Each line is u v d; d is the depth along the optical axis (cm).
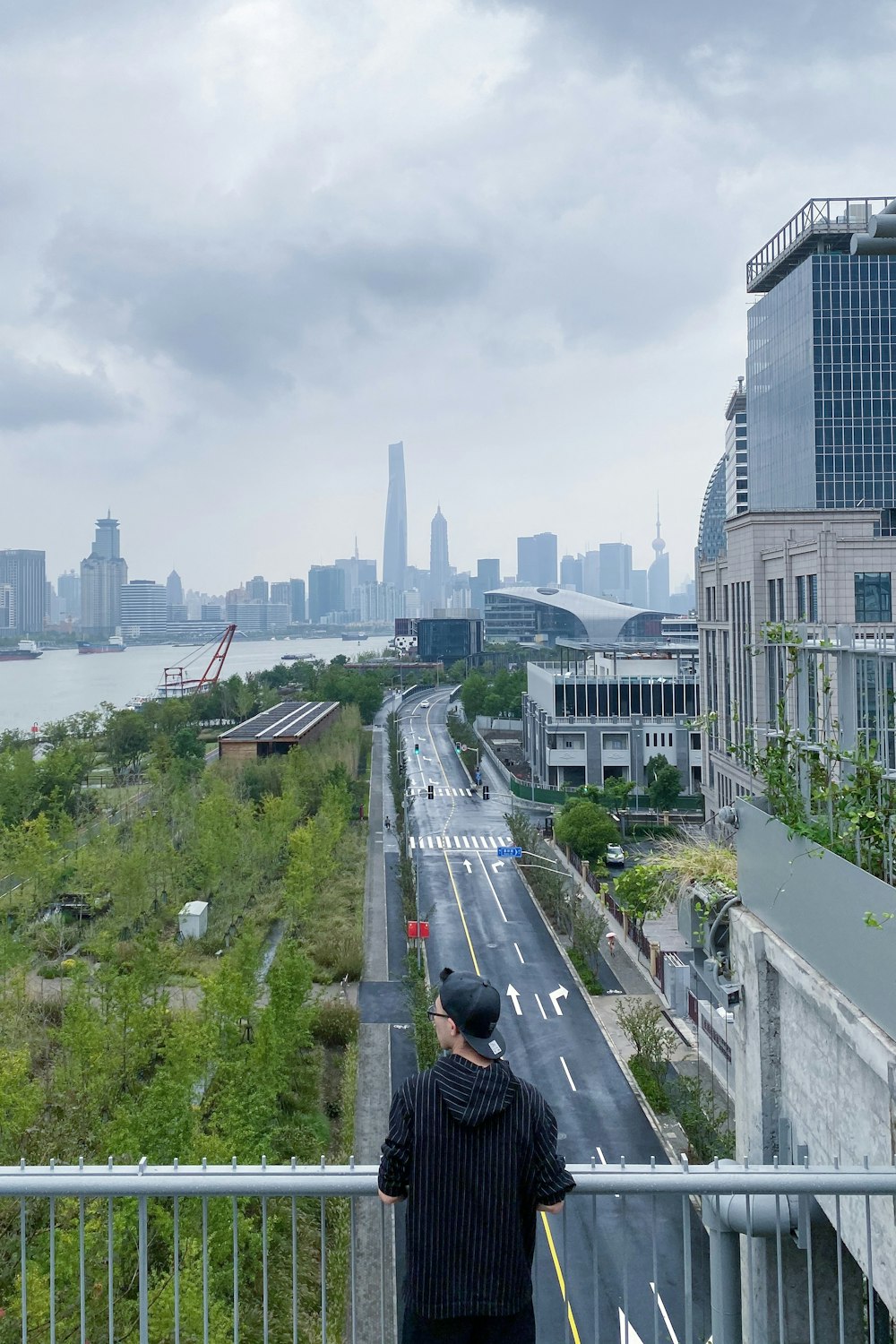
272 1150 2831
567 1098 3659
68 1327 1741
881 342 11212
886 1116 737
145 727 10994
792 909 927
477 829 8656
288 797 7150
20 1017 3606
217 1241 1964
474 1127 485
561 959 5319
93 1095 2666
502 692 15912
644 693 9669
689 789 9412
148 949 3616
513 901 6456
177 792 7319
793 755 996
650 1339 2144
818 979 858
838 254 11269
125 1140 2233
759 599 5972
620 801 8406
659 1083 3600
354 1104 3578
